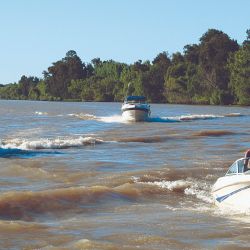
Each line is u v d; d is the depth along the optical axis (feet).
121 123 251.60
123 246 53.47
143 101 271.69
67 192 76.28
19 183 88.43
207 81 624.18
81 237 56.70
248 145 145.38
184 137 170.19
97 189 78.79
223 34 645.92
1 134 183.11
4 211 67.97
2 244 54.08
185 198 78.02
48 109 449.48
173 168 100.63
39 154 126.52
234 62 587.68
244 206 66.95
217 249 52.44
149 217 65.87
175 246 53.57
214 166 103.45
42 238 56.29
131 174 94.02
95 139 155.33
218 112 389.39
